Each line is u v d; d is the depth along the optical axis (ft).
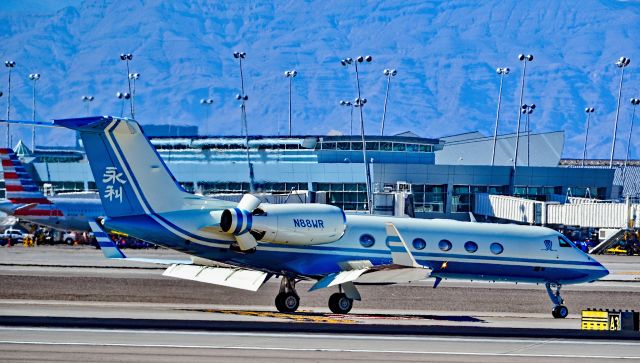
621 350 358.02
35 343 335.26
